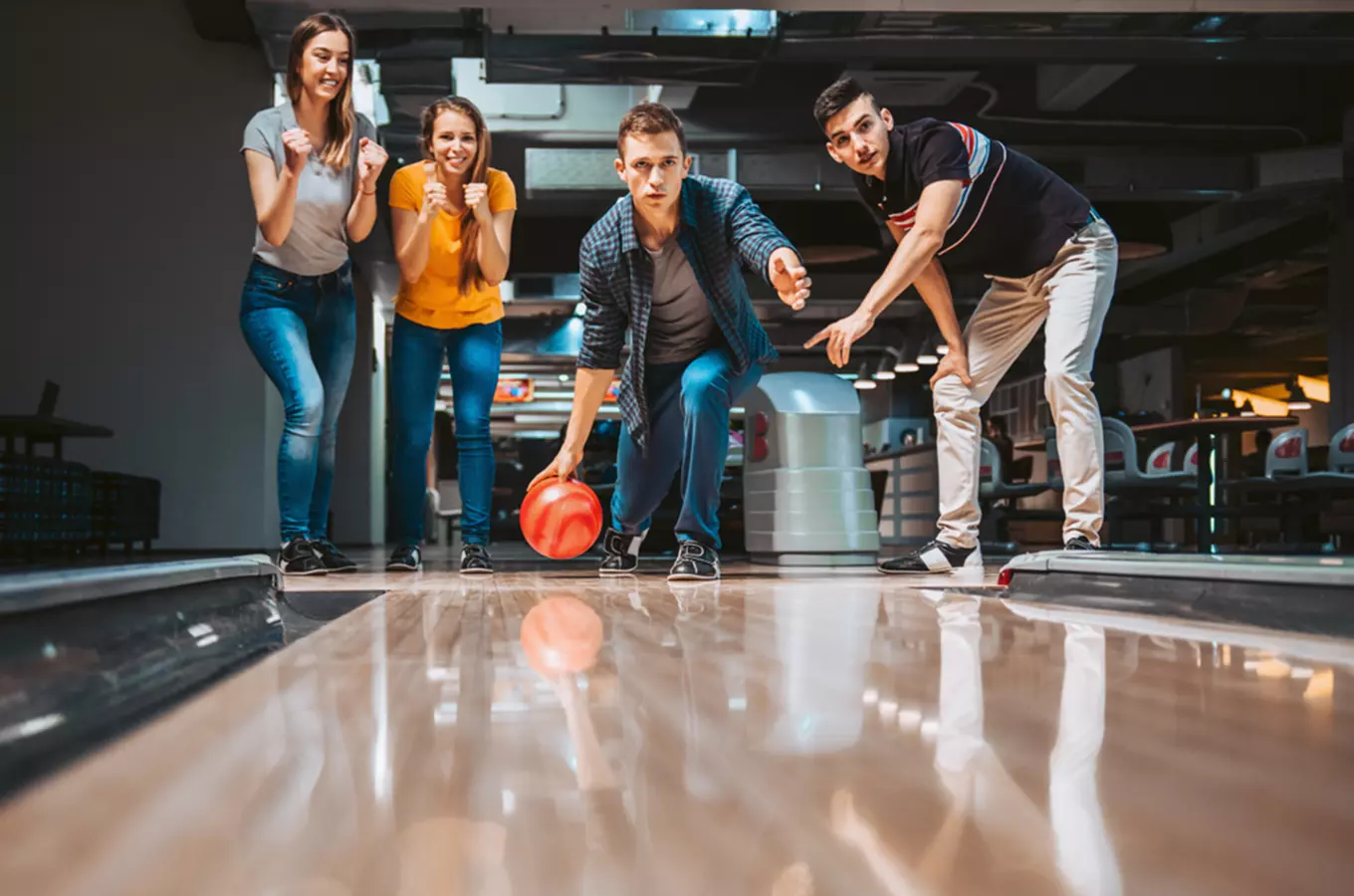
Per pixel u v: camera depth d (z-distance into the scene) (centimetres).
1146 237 1139
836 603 172
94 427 562
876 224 1091
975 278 1472
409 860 28
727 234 268
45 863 29
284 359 300
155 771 43
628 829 32
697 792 37
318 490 329
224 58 732
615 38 676
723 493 588
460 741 49
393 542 1339
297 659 91
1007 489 772
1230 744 48
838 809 34
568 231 1254
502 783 39
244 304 304
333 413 328
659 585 238
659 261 276
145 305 721
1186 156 1008
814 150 990
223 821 34
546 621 134
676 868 27
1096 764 43
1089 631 117
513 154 1041
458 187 325
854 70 854
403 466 341
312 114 301
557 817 33
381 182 900
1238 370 2030
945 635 111
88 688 56
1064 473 289
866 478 373
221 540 717
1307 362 1977
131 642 68
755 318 295
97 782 41
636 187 258
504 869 27
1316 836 31
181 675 72
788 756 45
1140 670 80
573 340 1509
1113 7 635
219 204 728
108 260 720
